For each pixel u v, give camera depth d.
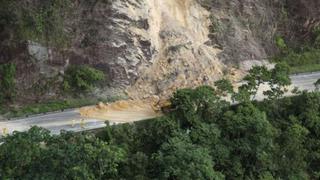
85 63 54.94
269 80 54.75
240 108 52.47
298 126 52.72
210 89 52.69
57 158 44.91
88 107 53.78
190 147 48.03
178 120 51.81
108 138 50.09
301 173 52.56
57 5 53.91
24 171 45.28
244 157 51.31
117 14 54.38
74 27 54.38
